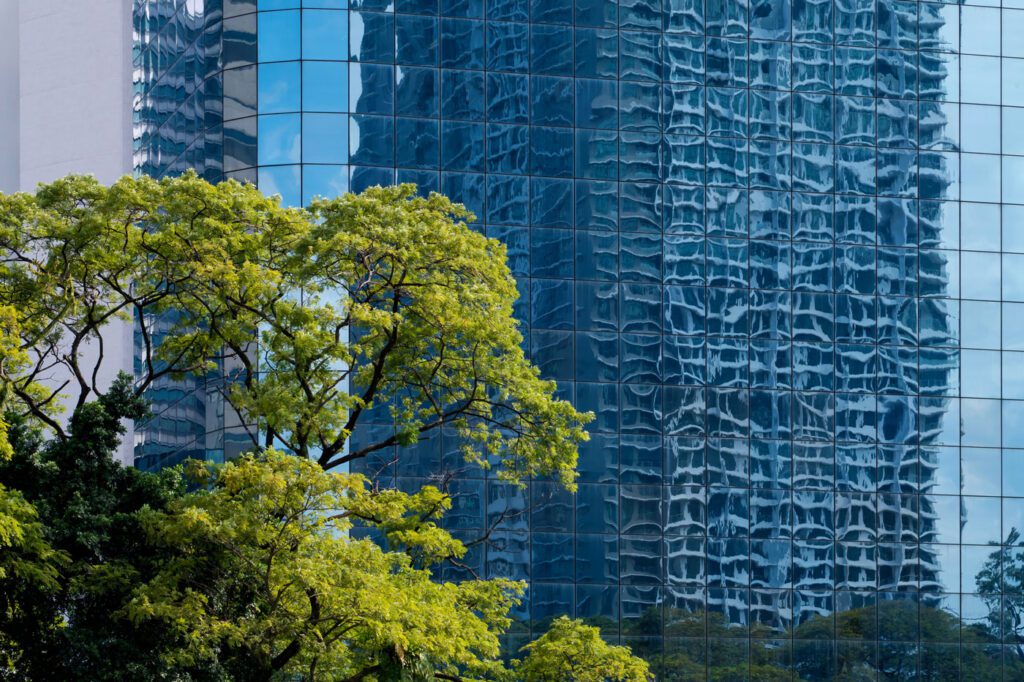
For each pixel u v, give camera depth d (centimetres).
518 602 4894
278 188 7681
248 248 4556
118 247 4578
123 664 4122
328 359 4575
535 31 7956
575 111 7956
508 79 7900
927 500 8131
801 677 7862
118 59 9675
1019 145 8462
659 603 7731
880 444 8119
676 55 8112
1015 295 8362
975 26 8500
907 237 8281
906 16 8425
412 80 7794
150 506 4328
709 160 8081
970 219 8375
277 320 4509
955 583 8119
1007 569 8188
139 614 3947
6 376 4566
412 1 7838
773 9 8269
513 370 4803
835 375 8100
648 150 8012
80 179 4616
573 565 7644
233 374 7494
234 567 4141
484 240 4728
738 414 7956
